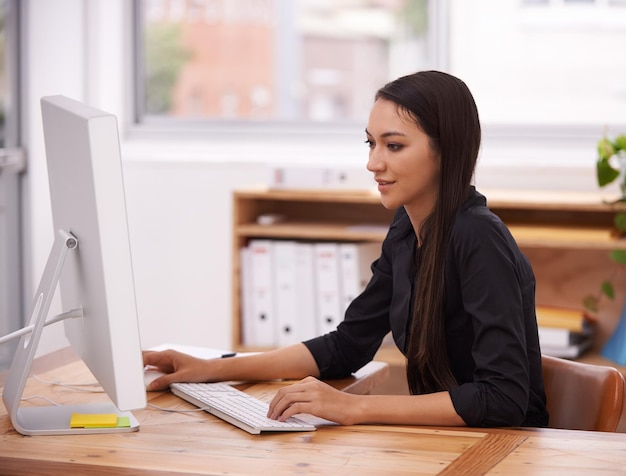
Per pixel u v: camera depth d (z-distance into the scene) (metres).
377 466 1.52
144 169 4.14
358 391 2.15
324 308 3.62
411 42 4.30
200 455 1.59
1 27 3.88
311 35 4.60
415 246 2.03
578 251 3.67
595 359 3.47
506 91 4.10
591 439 1.67
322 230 3.58
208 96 4.60
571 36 4.03
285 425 1.73
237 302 3.68
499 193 3.65
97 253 1.57
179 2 4.50
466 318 1.94
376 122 1.88
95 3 4.16
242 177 4.07
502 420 1.79
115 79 4.29
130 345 1.58
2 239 4.00
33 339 1.72
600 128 3.98
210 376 2.08
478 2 4.11
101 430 1.72
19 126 3.97
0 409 1.88
